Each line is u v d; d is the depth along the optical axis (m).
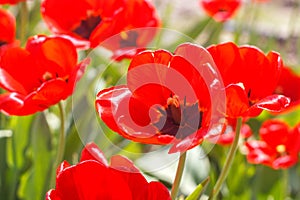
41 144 1.20
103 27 1.07
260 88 0.88
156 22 1.15
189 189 1.31
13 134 1.28
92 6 1.17
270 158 1.24
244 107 0.83
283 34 2.64
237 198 1.35
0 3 1.28
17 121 1.28
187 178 1.33
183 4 2.83
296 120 1.66
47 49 0.99
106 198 0.80
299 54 2.18
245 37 2.04
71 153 1.22
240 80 0.87
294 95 1.38
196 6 2.81
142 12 1.12
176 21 2.57
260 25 2.69
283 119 1.66
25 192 1.24
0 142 1.30
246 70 0.88
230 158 0.90
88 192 0.79
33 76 0.99
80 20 1.17
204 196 1.26
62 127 1.01
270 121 1.26
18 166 1.30
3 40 1.25
